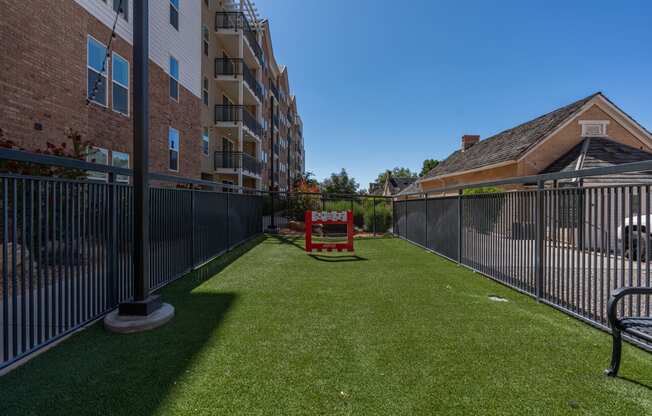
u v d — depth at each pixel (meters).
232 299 4.62
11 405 2.20
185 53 14.23
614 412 2.17
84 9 8.57
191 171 14.80
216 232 8.02
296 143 59.31
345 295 4.87
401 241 12.09
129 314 3.66
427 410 2.19
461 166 19.20
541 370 2.71
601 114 13.71
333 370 2.70
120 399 2.28
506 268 5.47
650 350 3.03
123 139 10.17
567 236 4.14
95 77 9.03
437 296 4.86
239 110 19.31
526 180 4.88
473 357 2.93
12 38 6.59
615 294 2.61
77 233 3.44
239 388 2.43
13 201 2.70
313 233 14.31
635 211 3.36
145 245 3.82
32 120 7.07
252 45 22.11
